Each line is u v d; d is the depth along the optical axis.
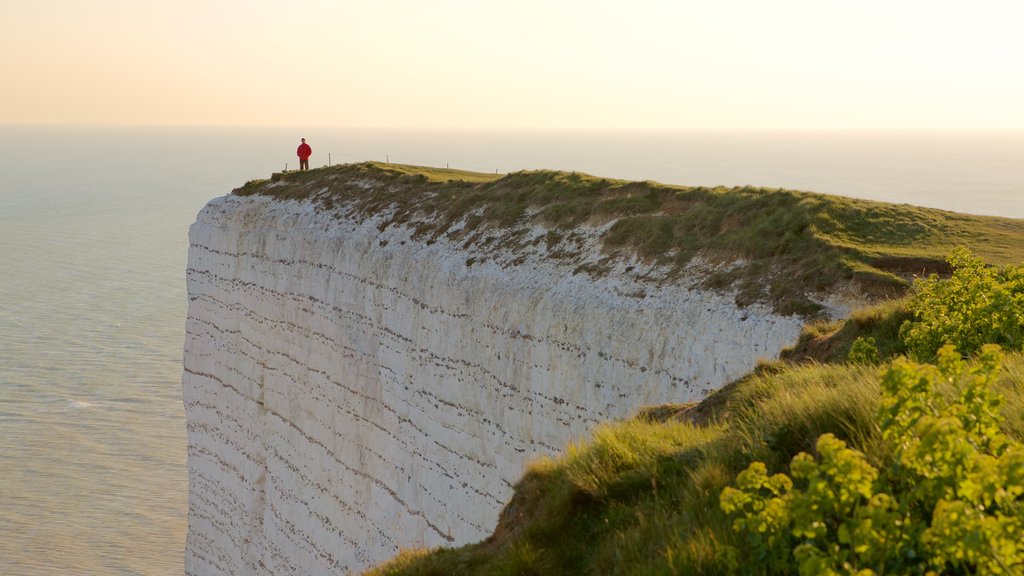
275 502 37.78
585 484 8.98
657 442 9.73
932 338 12.09
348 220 36.12
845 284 20.64
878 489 5.93
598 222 28.39
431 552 10.16
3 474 69.38
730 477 7.95
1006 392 8.17
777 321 20.52
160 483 68.62
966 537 4.75
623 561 7.39
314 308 35.69
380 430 32.72
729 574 6.34
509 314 27.03
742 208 25.67
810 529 5.61
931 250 21.94
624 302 24.20
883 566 5.29
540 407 25.95
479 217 31.50
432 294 30.02
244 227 40.00
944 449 5.40
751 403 10.96
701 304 22.56
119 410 83.88
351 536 33.88
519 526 9.52
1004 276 13.88
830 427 7.90
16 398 86.50
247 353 39.44
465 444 28.69
